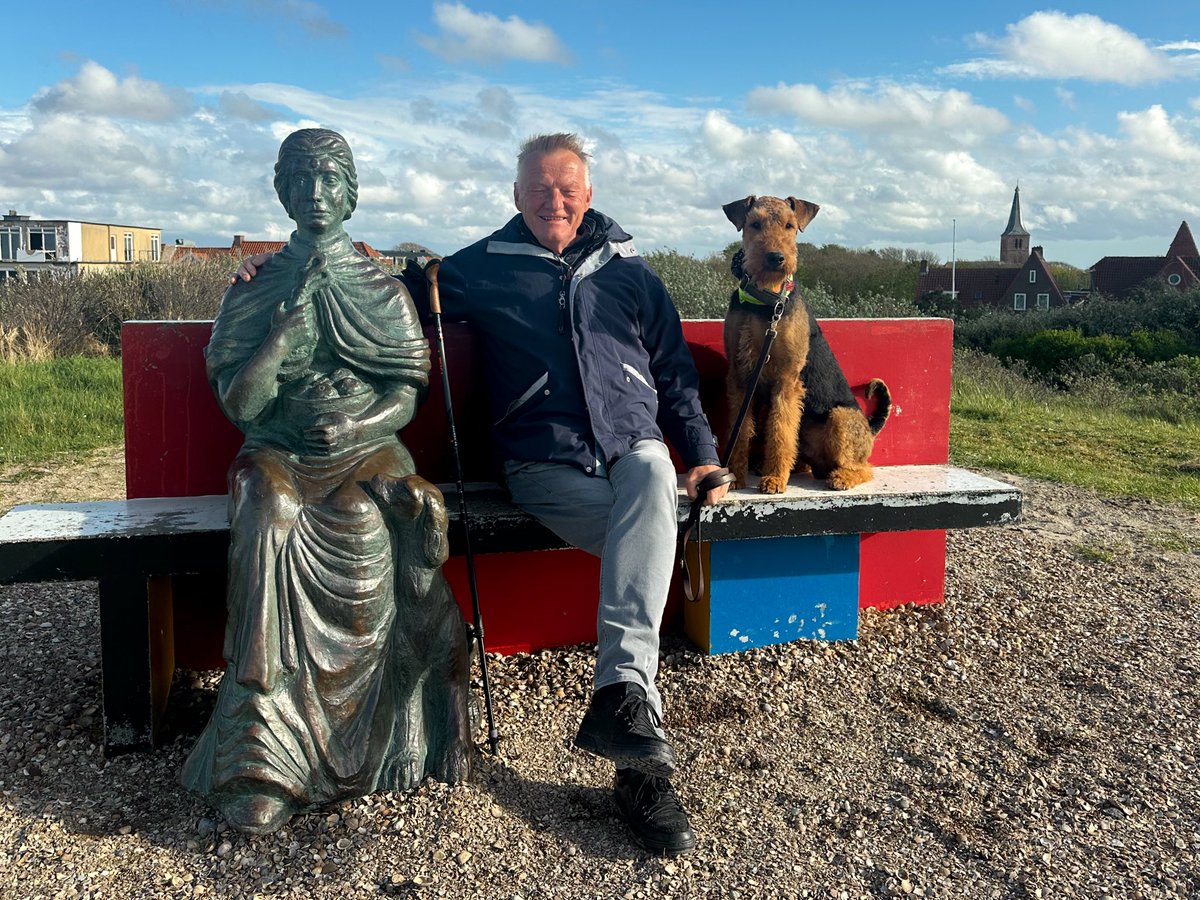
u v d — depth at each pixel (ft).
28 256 158.71
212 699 10.62
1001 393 43.14
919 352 13.71
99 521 9.71
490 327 10.45
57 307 45.68
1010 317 98.17
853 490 11.78
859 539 12.50
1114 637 12.87
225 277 52.37
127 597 9.18
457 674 9.09
